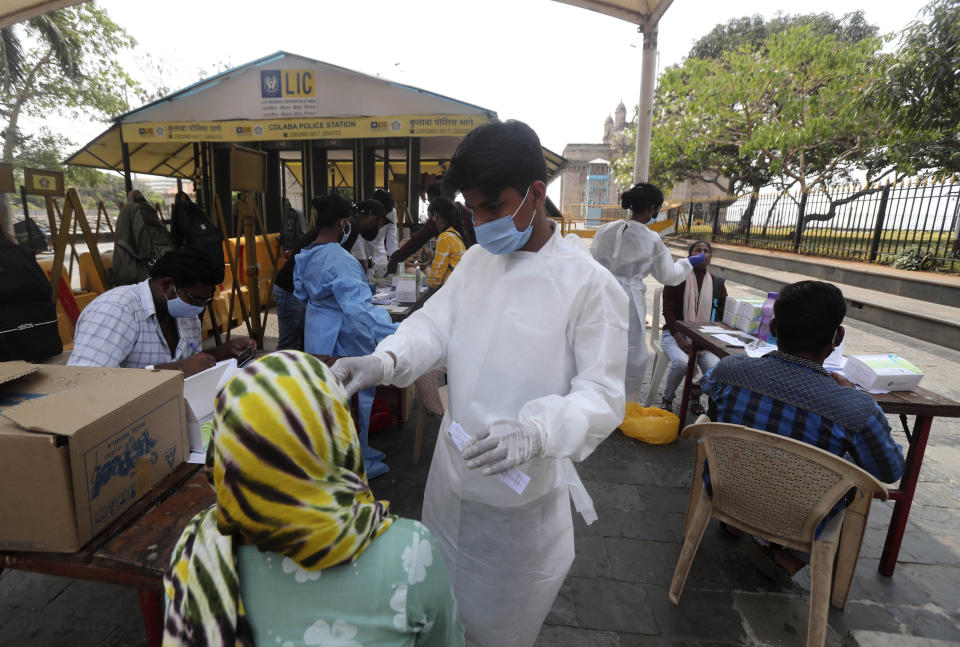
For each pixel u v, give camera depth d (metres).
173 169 12.37
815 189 12.30
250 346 2.37
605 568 2.34
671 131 18.36
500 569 1.33
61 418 1.09
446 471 1.38
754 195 14.95
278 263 7.48
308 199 9.75
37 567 1.13
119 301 1.91
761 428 1.90
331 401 0.66
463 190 1.16
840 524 1.81
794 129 14.79
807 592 2.22
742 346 2.97
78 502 1.08
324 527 0.63
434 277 4.02
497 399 1.26
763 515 1.89
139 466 1.26
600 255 3.63
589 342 1.21
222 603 0.66
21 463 1.05
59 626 1.90
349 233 3.04
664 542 2.54
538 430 1.01
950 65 9.05
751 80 15.84
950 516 2.81
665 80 18.00
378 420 3.55
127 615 1.95
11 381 1.30
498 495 1.28
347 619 0.67
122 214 4.24
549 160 8.88
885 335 7.25
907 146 14.15
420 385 3.05
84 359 1.81
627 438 3.59
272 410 0.61
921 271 9.27
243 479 0.61
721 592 2.21
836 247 11.52
